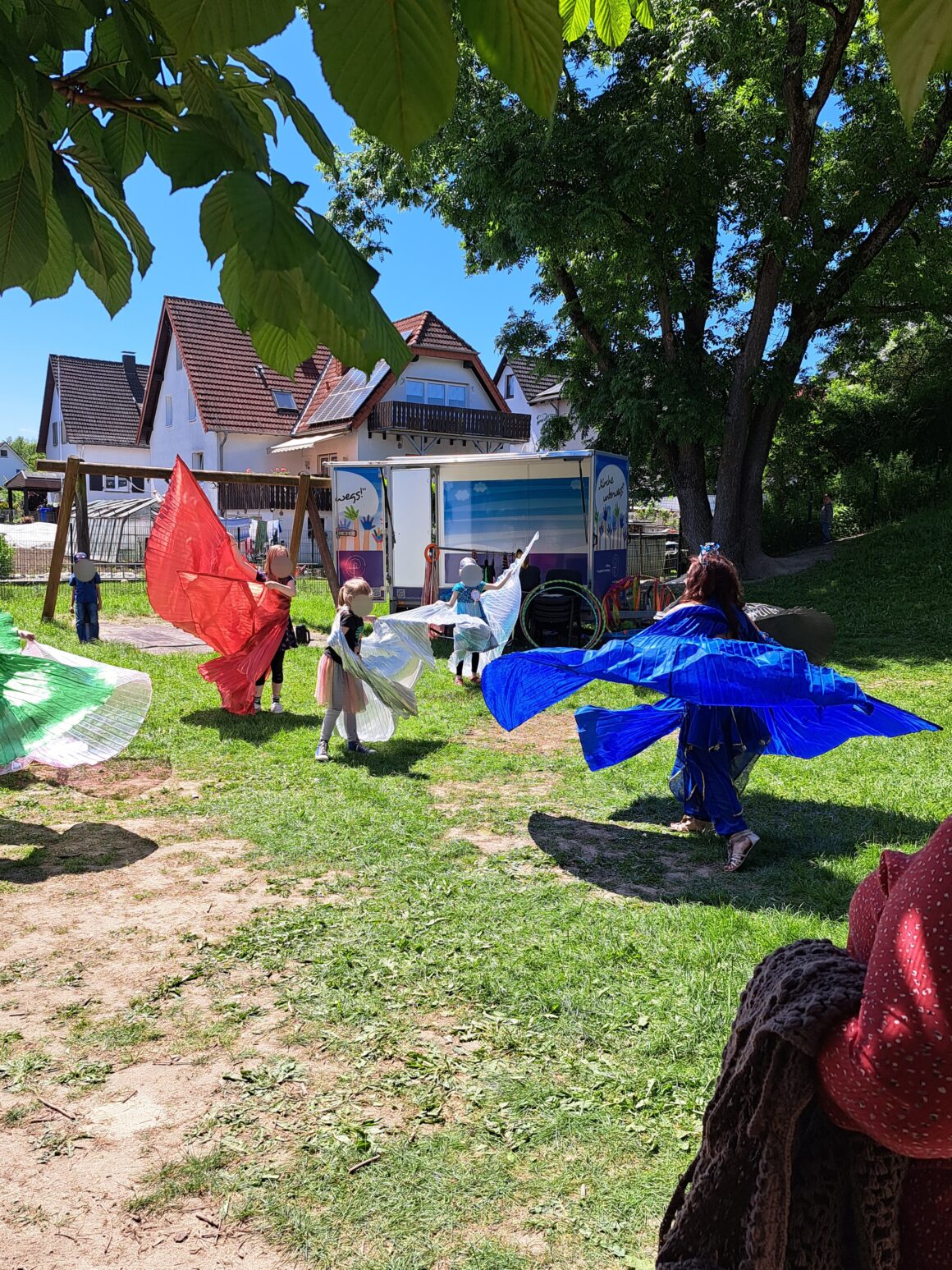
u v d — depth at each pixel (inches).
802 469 1194.0
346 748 353.4
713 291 853.8
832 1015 48.9
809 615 389.4
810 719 243.0
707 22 625.6
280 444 1531.7
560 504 680.4
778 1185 51.7
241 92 48.8
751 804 290.8
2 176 41.4
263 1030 159.6
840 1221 52.4
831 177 808.3
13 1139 131.0
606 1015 162.7
